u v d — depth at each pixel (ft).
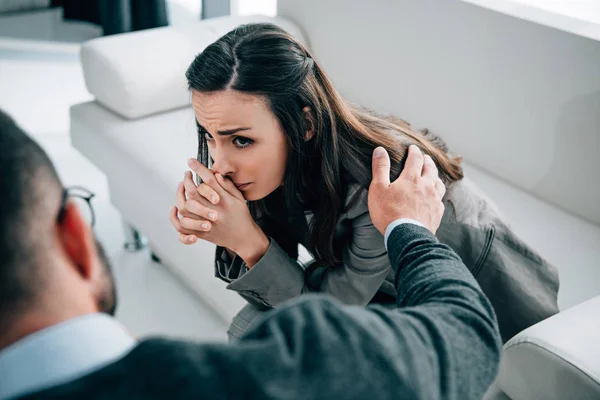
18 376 1.24
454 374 1.52
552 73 4.70
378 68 5.92
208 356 1.27
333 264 3.39
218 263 3.47
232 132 2.81
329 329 1.39
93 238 1.48
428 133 3.71
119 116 5.93
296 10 6.57
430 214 2.57
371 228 3.09
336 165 2.97
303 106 2.81
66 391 1.18
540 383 3.12
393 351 1.40
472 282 1.83
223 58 2.71
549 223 4.81
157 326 5.45
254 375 1.26
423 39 5.45
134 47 5.85
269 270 3.21
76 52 10.30
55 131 8.20
